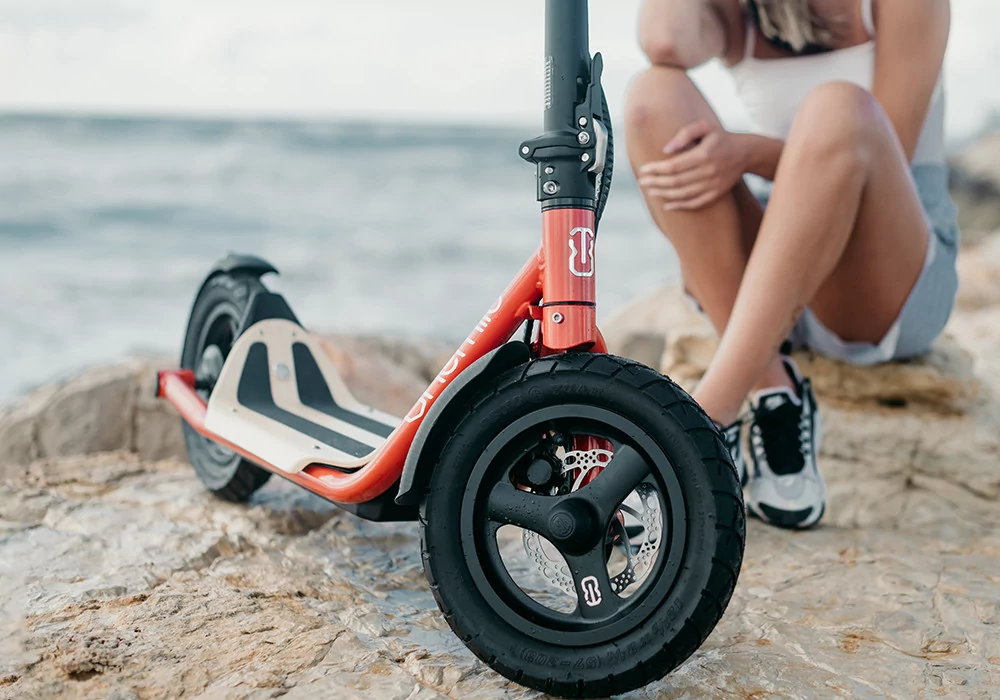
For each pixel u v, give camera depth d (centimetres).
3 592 170
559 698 131
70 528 210
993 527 223
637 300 415
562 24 134
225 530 210
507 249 1441
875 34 212
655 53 208
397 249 1422
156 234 1476
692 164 198
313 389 220
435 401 137
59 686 135
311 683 135
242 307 223
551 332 135
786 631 158
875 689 137
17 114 2422
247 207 1719
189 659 142
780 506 210
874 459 243
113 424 302
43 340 846
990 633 157
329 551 199
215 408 208
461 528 133
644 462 128
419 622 163
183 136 2414
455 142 2619
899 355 239
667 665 124
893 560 193
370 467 154
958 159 1481
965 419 243
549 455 134
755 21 223
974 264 572
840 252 186
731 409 187
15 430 296
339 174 2130
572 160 134
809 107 185
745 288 187
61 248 1341
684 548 124
